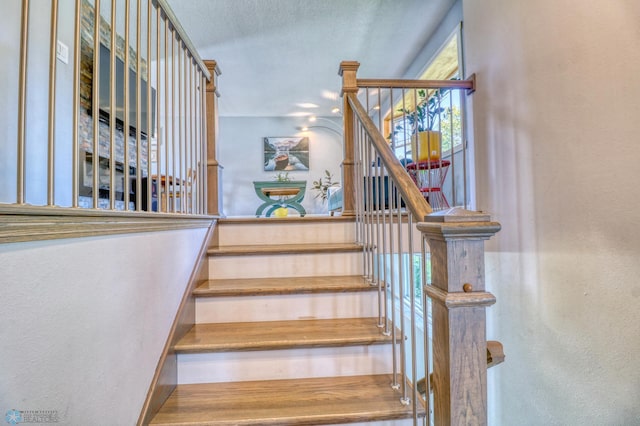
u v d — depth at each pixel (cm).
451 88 232
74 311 79
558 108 155
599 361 139
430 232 85
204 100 212
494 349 120
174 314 142
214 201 227
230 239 220
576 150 146
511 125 188
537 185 169
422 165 289
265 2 336
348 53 442
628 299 127
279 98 613
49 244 71
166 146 147
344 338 146
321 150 739
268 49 430
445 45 363
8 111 180
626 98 124
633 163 123
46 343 70
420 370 310
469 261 80
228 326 162
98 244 89
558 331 158
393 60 464
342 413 120
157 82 136
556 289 159
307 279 189
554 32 155
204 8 344
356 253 200
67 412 76
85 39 252
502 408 200
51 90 76
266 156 731
